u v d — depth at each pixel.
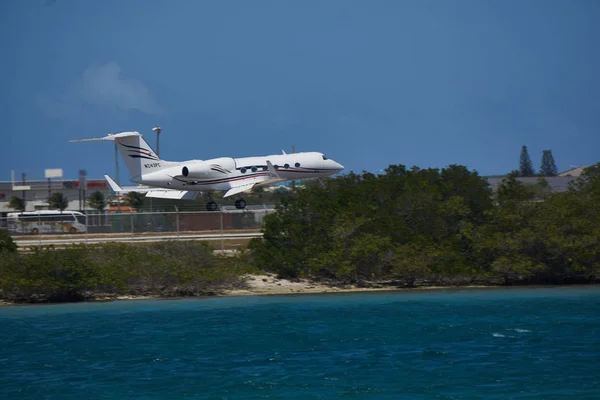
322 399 73.94
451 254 157.50
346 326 110.38
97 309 129.38
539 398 73.50
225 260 154.62
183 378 81.94
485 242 159.50
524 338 100.56
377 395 75.00
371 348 95.44
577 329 106.56
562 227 160.75
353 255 154.00
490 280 161.00
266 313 123.06
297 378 81.50
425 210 166.38
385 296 143.38
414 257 155.25
